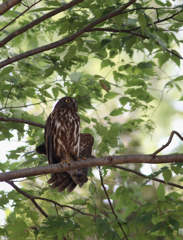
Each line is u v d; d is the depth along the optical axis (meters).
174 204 9.80
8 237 9.86
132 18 10.45
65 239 9.52
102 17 8.53
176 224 8.88
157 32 9.92
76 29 9.55
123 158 8.42
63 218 9.29
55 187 10.51
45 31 11.20
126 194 10.65
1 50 10.78
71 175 10.38
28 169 8.38
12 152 10.78
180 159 8.12
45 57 10.35
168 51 10.19
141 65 10.66
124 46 10.59
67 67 10.55
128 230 9.74
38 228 9.67
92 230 9.32
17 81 10.62
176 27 10.05
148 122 11.37
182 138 8.00
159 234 9.54
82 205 10.46
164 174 8.81
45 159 10.48
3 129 10.80
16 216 10.76
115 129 10.98
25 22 11.20
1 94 10.46
